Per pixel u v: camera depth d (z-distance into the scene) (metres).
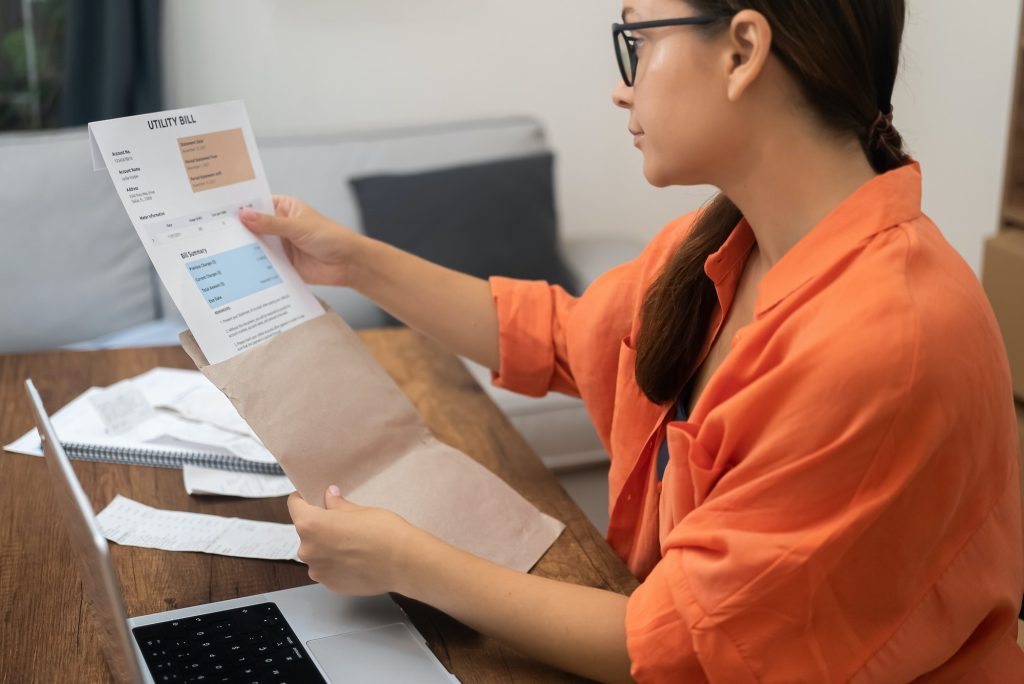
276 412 1.07
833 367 0.79
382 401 1.15
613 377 1.24
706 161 0.87
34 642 0.97
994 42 3.08
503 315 1.31
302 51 2.89
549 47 3.07
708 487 0.88
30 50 2.84
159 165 1.09
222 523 1.18
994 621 0.90
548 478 1.28
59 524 1.18
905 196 0.85
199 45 2.81
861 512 0.79
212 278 1.10
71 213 2.41
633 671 0.86
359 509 1.00
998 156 3.14
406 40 2.96
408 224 2.51
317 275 1.28
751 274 1.03
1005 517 0.88
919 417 0.78
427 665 0.93
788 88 0.84
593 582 1.07
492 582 0.94
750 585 0.80
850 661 0.83
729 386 0.88
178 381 1.52
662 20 0.84
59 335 2.42
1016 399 2.29
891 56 0.86
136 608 1.02
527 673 0.94
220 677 0.90
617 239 2.93
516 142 2.73
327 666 0.93
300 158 2.59
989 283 2.30
